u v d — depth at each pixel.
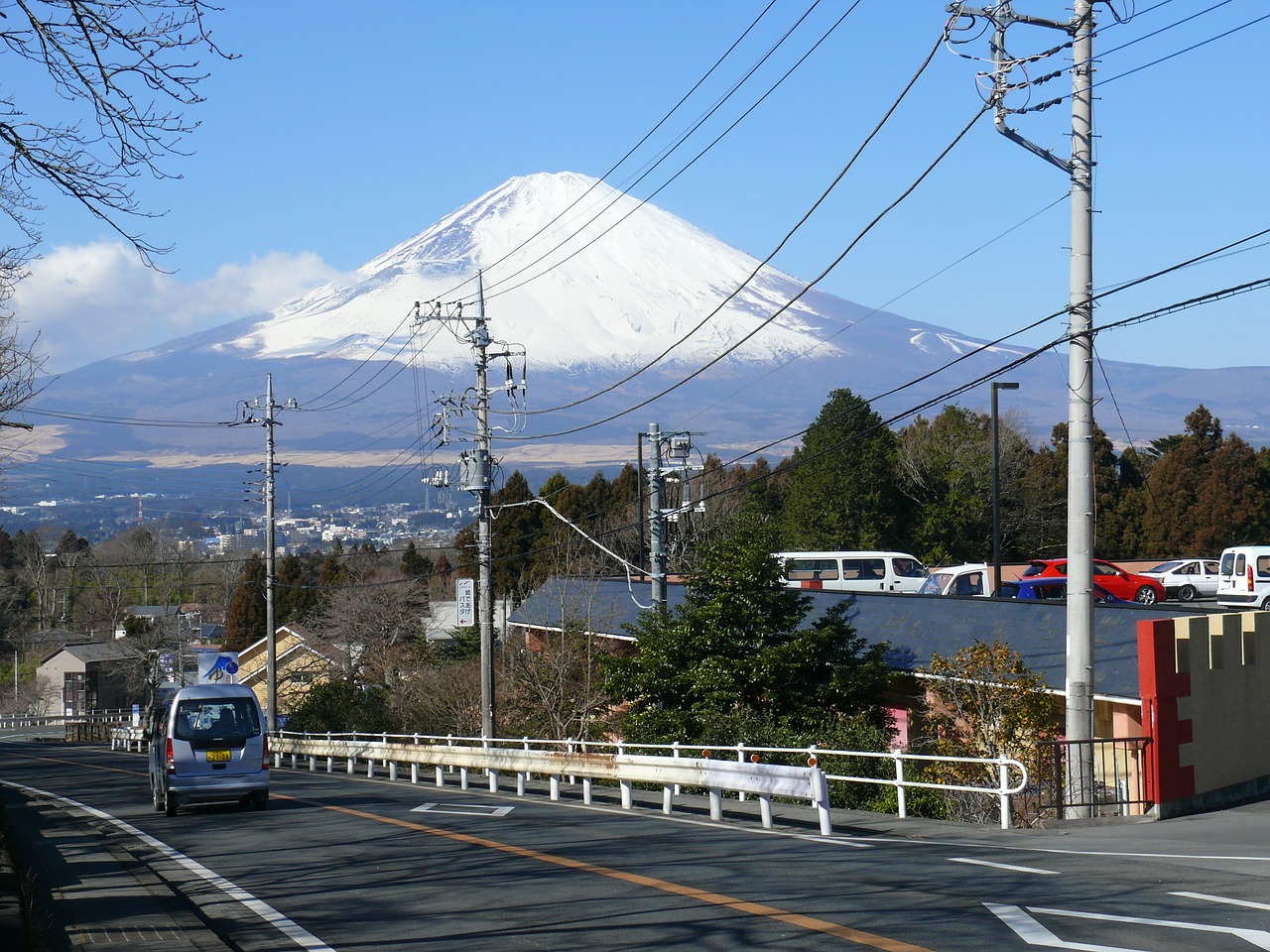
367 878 12.18
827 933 8.42
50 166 9.48
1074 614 17.16
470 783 28.30
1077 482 17.17
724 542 27.83
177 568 111.25
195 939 9.48
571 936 8.84
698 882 10.81
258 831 17.05
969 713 19.44
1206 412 63.84
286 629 62.66
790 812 17.45
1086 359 17.16
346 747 33.69
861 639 26.53
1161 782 16.59
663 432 29.88
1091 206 17.28
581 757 20.36
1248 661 18.77
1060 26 17.33
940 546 64.69
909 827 15.34
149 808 22.02
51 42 9.05
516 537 69.25
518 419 35.03
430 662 48.94
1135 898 9.21
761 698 26.23
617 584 44.91
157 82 9.41
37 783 31.45
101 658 86.44
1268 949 7.57
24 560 99.31
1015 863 11.28
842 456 63.84
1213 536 61.09
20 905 9.67
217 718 20.19
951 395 22.50
